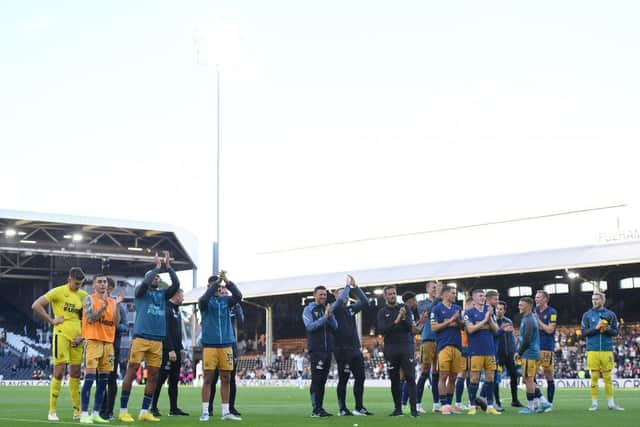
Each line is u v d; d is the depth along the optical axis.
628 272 50.28
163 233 60.44
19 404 20.78
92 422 12.74
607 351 15.92
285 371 51.16
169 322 15.55
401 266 50.72
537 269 41.16
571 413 14.81
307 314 14.62
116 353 14.70
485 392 15.43
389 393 28.62
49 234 57.97
